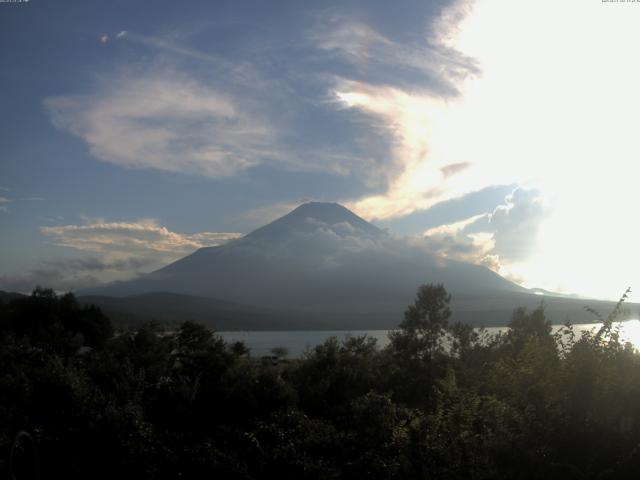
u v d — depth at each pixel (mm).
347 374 21328
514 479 6555
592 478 6516
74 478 10336
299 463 8961
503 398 7477
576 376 7035
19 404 14148
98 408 13227
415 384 21656
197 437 11820
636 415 6945
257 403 18984
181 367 23500
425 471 6832
